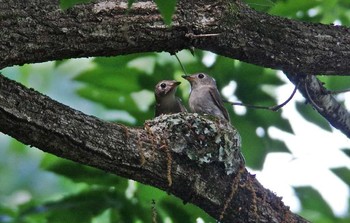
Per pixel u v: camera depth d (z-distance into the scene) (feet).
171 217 45.83
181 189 36.40
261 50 37.06
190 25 35.94
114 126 35.17
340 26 38.78
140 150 35.22
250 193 37.58
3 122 32.96
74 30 34.04
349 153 48.75
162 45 35.99
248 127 49.55
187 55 51.55
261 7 47.78
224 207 37.01
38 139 33.65
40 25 33.55
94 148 34.27
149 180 35.73
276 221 37.91
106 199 45.62
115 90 50.75
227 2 36.68
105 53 35.14
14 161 65.92
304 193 48.62
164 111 47.47
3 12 33.09
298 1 48.70
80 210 44.98
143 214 45.68
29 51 33.42
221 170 37.01
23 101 33.22
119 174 35.32
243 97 50.08
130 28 34.99
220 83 50.44
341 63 38.24
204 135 36.47
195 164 36.40
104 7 34.71
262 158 49.24
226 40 36.55
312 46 37.76
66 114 34.04
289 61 37.58
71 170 45.50
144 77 50.88
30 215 45.34
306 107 49.24
